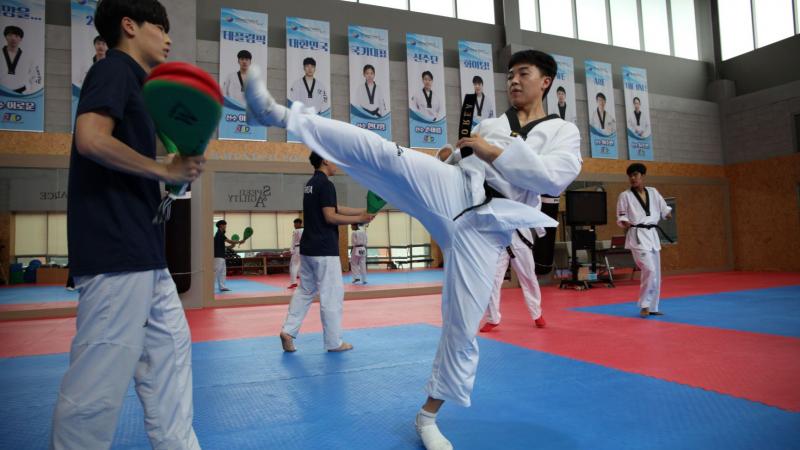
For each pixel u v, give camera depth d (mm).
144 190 1605
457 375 2055
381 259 16797
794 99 13578
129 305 1513
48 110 8469
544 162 1994
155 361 1722
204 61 9609
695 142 14836
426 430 2129
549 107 12227
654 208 6250
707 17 15695
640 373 3371
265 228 19531
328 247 4281
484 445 2174
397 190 1989
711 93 15453
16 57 8289
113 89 1454
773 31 14258
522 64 2340
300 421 2525
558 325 5637
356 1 11242
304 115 1655
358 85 10484
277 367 3760
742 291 9031
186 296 8586
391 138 10766
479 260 2057
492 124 2373
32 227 12156
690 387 3016
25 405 2928
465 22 12195
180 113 1252
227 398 2943
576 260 10609
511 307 7574
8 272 12023
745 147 14719
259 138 9625
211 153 9305
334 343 4285
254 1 10320
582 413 2568
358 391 3062
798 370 3406
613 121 13125
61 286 12258
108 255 1481
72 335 5891
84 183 1514
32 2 8422
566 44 13305
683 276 13477
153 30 1697
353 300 9578
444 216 2039
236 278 16766
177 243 8367
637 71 13758
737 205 14961
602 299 8414
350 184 10227
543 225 2047
